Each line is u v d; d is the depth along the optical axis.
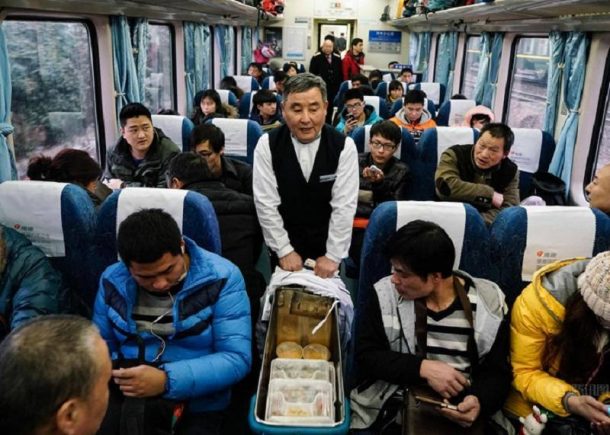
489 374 1.57
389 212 1.81
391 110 6.11
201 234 1.88
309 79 2.04
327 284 1.89
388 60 12.69
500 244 1.82
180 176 2.37
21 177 3.28
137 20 4.49
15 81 3.21
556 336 1.54
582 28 3.80
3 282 1.80
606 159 3.90
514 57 5.54
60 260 1.96
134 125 3.23
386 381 1.59
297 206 2.23
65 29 3.67
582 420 1.50
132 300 1.60
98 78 4.05
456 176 2.95
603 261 1.39
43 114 3.50
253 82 8.02
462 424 1.46
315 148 2.15
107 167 3.75
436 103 7.93
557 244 1.79
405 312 1.62
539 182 3.84
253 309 2.17
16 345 0.86
